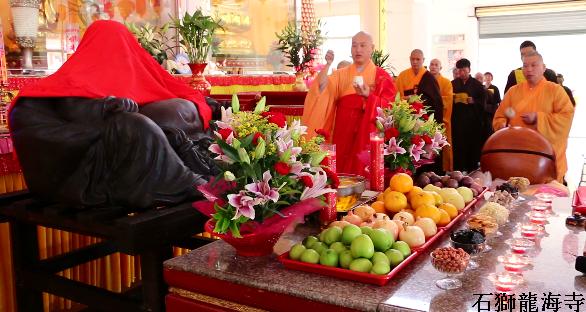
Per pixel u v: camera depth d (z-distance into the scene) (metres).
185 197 2.18
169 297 1.51
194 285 1.46
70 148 2.15
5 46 4.15
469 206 1.97
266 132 1.47
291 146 1.47
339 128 3.32
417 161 2.40
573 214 1.83
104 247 2.68
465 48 12.55
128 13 5.86
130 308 2.08
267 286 1.33
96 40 2.55
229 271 1.42
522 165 2.52
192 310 1.47
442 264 1.29
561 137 3.84
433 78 5.46
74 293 2.27
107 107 2.21
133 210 2.15
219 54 7.20
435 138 2.48
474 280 1.33
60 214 2.17
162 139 2.16
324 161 1.77
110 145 2.16
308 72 6.50
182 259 1.52
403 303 1.20
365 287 1.30
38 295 2.48
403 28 10.89
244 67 7.54
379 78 3.26
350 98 3.29
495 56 12.99
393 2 10.83
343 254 1.38
